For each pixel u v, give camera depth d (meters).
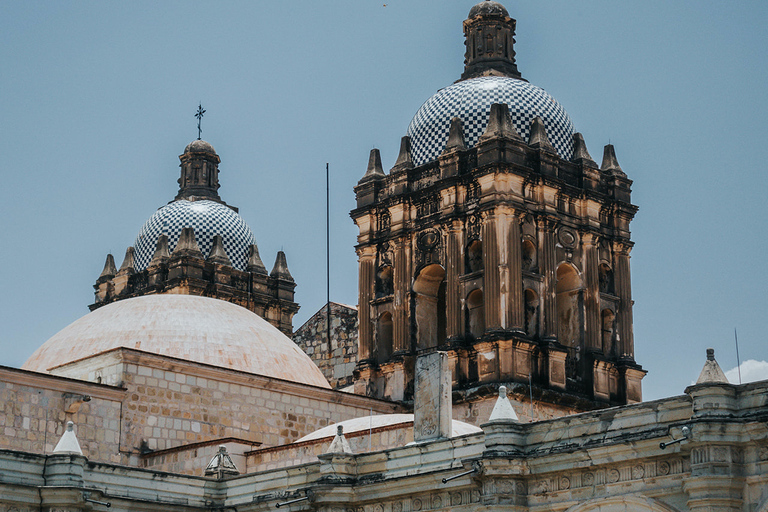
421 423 62.09
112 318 84.81
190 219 120.75
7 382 70.44
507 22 98.88
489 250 86.19
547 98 95.12
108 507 63.59
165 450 74.81
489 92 93.69
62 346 83.31
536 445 55.69
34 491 61.84
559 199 90.38
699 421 48.91
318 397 83.31
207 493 67.62
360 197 96.38
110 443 73.94
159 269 115.62
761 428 48.12
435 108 95.12
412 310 91.19
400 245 92.38
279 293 120.94
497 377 83.81
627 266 93.56
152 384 76.50
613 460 52.56
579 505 53.34
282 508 64.56
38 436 71.00
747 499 48.34
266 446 79.12
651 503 51.12
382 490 60.69
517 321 84.88
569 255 90.19
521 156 88.88
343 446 62.72
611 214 93.81
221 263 116.81
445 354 62.56
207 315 86.06
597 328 90.19
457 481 57.91
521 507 55.16
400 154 95.00
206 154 126.12
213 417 78.38
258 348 85.06
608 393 89.62
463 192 89.44
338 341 113.31
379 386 92.56
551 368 85.56
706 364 49.88
